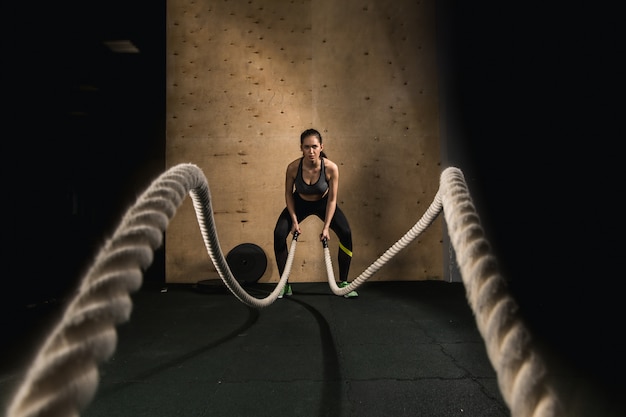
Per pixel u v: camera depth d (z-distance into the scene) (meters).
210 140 4.30
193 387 1.53
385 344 2.05
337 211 3.56
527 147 4.14
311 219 4.20
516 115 4.18
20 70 4.62
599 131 3.87
